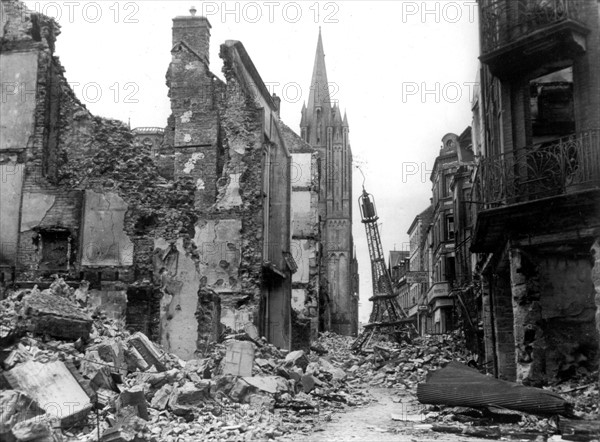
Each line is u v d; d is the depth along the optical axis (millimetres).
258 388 15023
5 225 20141
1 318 14250
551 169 14453
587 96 14492
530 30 15102
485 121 21562
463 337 32688
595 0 14703
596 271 13141
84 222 20188
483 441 11188
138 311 19578
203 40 27656
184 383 13531
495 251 17688
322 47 107812
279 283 27500
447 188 52312
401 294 94312
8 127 20562
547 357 15086
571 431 10984
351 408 16469
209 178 25969
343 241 93438
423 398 13414
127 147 20922
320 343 41375
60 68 21531
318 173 44969
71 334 14297
